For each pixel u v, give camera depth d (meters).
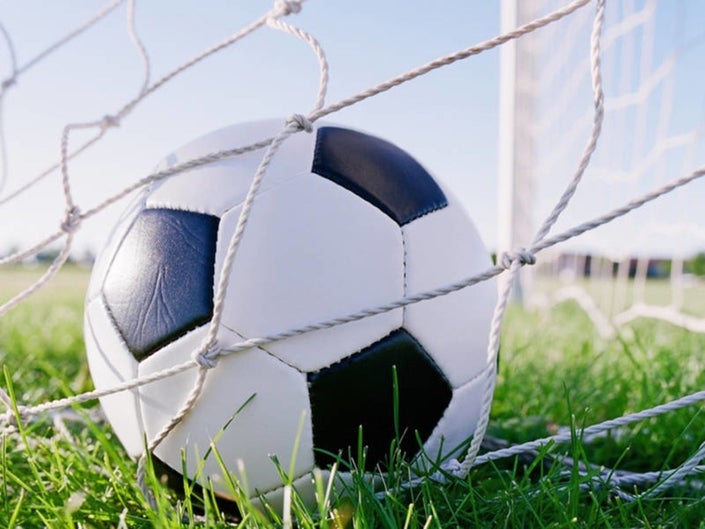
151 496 0.32
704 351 0.76
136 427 0.31
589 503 0.34
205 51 0.40
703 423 0.46
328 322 0.28
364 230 0.30
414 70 0.29
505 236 1.10
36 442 0.40
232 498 0.30
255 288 0.28
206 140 0.34
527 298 1.64
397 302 0.28
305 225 0.29
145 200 0.33
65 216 0.35
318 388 0.28
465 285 0.28
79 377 0.63
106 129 0.42
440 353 0.31
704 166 0.27
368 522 0.27
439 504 0.30
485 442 0.43
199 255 0.30
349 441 0.29
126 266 0.31
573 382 0.57
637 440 0.44
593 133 0.28
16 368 0.66
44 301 1.72
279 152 0.31
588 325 1.20
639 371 0.58
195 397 0.28
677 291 0.91
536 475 0.38
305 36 0.34
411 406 0.30
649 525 0.29
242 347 0.28
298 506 0.27
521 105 1.36
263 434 0.29
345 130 0.33
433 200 0.32
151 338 0.30
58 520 0.29
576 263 1.46
